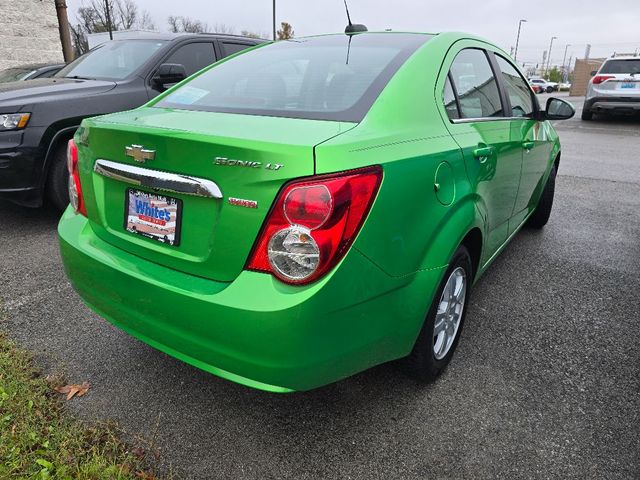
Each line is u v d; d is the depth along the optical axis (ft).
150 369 8.14
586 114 46.57
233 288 5.48
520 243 14.56
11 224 14.83
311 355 5.39
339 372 5.79
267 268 5.40
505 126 9.53
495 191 8.85
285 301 5.21
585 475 6.22
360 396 7.59
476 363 8.49
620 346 9.09
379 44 8.25
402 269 6.08
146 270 6.25
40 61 37.73
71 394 7.42
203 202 5.72
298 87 7.42
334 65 7.72
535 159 11.69
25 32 36.45
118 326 6.89
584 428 6.99
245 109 7.14
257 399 7.51
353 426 6.99
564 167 26.30
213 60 18.67
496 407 7.40
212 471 6.21
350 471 6.26
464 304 8.40
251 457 6.43
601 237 15.20
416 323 6.56
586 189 21.52
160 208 6.16
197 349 5.81
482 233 8.26
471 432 6.90
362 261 5.50
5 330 9.05
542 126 12.41
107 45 18.37
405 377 8.02
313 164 5.16
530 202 12.55
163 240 6.20
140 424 6.93
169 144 5.79
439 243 6.68
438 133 7.07
